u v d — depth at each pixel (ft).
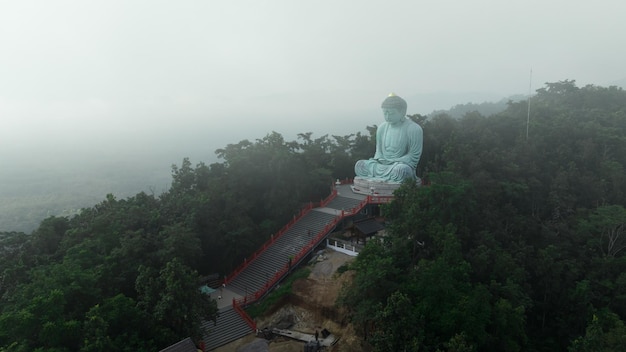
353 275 113.50
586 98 264.93
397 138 166.50
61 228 134.10
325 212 153.79
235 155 167.22
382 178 164.66
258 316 119.14
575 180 156.97
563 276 121.19
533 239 135.33
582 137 181.47
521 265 120.06
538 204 151.33
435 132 197.47
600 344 85.15
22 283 105.29
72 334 80.28
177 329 90.99
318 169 175.83
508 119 201.67
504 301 94.48
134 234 117.19
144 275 96.63
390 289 93.71
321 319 113.19
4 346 79.30
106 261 107.24
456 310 86.33
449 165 143.43
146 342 85.92
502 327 92.63
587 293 113.39
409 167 159.94
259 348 103.35
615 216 127.95
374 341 83.92
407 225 108.06
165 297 88.84
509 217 136.67
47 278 91.86
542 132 180.75
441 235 104.32
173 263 93.20
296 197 162.20
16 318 79.30
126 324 87.66
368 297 95.81
